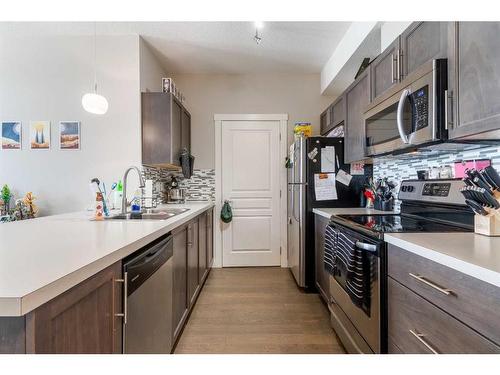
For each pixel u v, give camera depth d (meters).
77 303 0.80
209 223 3.50
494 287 0.77
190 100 3.86
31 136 2.81
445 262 0.93
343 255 1.77
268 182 3.91
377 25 2.21
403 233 1.37
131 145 2.79
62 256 0.90
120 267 1.04
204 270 3.11
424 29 1.54
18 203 2.65
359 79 2.43
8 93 2.81
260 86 3.88
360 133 2.44
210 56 3.33
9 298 0.60
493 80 1.09
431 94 1.38
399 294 1.26
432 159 2.01
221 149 3.88
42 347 0.66
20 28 2.70
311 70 3.77
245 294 2.88
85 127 2.80
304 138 2.97
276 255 3.90
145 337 1.23
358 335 1.63
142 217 2.05
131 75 2.80
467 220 1.57
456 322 0.91
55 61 2.81
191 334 2.10
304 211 2.96
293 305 2.62
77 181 2.79
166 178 3.65
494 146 1.49
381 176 2.82
